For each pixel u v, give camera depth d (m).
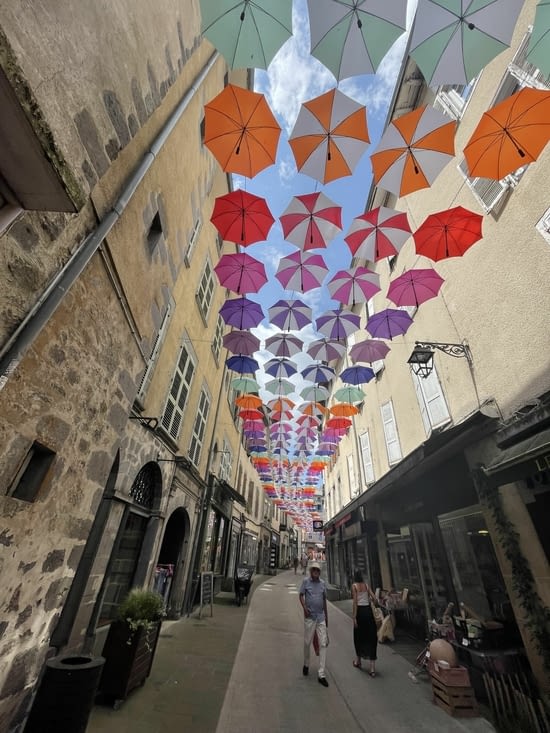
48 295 2.27
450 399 6.65
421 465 6.21
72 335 2.69
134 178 3.36
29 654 2.52
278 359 9.30
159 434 6.48
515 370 4.92
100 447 3.34
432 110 3.67
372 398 11.45
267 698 4.07
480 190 5.82
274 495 29.47
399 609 7.61
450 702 3.80
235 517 16.09
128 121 3.09
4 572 2.18
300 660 5.64
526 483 4.17
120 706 3.51
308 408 11.20
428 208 7.59
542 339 4.49
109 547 4.78
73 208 1.85
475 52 3.14
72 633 3.91
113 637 3.85
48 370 2.43
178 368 7.80
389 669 5.27
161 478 6.77
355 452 13.24
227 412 14.75
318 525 21.75
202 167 6.75
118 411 3.70
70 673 2.65
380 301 10.93
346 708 3.89
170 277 5.23
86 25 2.30
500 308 5.32
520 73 4.88
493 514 4.48
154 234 4.43
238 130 3.86
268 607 10.99
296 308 7.17
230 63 3.50
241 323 7.46
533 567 3.94
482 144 3.52
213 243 10.85
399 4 3.02
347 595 13.70
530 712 3.42
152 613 4.10
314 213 5.02
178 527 8.81
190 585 8.89
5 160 1.64
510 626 4.41
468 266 6.20
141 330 4.17
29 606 2.48
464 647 4.53
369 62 3.33
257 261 6.09
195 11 4.74
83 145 2.40
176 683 4.29
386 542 9.19
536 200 4.66
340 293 6.38
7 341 1.98
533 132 3.33
